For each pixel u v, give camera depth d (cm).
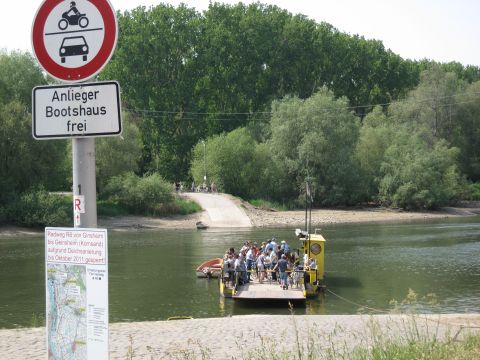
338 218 7000
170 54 9556
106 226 5872
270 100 9838
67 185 6894
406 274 2989
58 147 5803
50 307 492
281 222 6525
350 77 11069
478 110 9062
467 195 8800
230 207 6881
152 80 9456
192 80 9525
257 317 1552
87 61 504
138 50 9362
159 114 9350
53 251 491
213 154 8019
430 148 8206
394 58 11481
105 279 475
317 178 7788
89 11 504
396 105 9044
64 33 509
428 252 3838
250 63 9988
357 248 4106
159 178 6762
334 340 1105
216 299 2386
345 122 7962
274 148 8050
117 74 9294
